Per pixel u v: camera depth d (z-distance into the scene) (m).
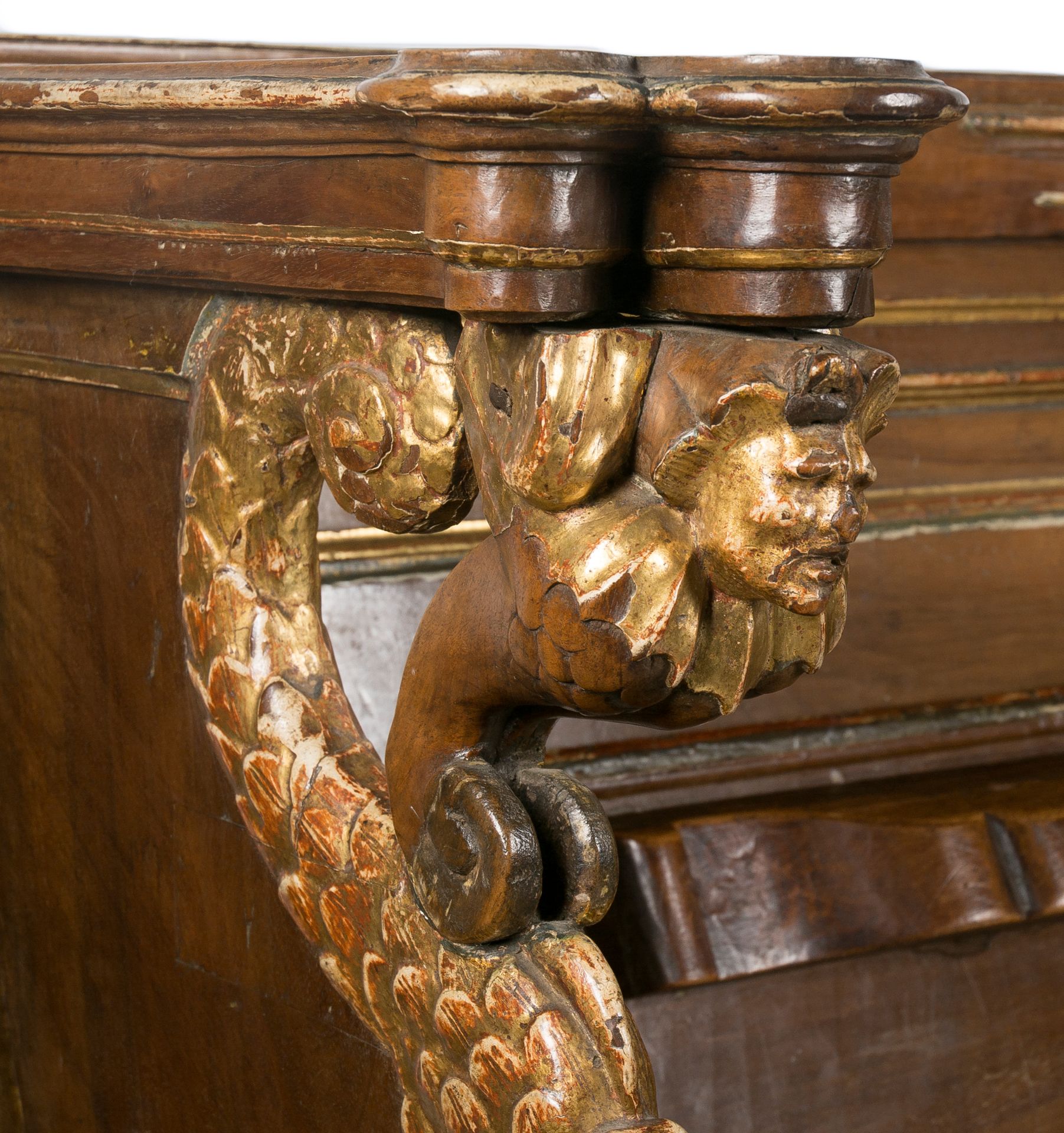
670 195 0.45
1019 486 1.13
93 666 0.76
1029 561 1.12
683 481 0.45
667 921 0.85
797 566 0.44
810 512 0.44
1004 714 1.10
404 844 0.56
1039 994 0.94
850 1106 0.89
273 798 0.63
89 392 0.73
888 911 0.89
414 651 0.56
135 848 0.76
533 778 0.55
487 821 0.52
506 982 0.52
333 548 0.91
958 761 1.07
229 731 0.65
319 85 0.50
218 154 0.58
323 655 0.65
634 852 0.86
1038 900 0.91
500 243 0.44
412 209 0.50
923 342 1.08
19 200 0.69
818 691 1.04
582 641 0.46
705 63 0.44
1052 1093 0.95
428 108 0.43
